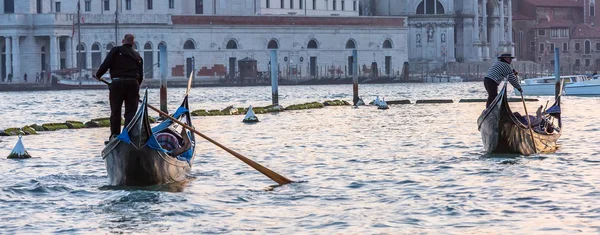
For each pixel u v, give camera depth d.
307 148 116.44
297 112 189.75
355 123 157.50
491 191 79.50
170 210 74.44
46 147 121.62
